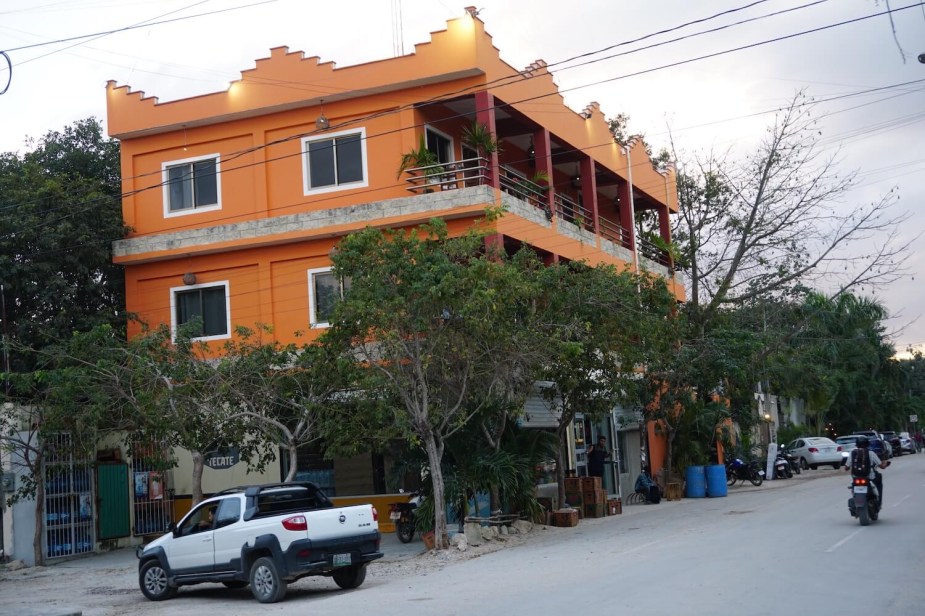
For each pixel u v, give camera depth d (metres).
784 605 10.61
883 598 10.83
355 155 26.56
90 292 27.75
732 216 38.69
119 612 14.69
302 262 26.92
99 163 31.30
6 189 26.86
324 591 15.48
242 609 13.87
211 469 27.14
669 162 40.12
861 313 62.56
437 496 19.77
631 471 36.19
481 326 18.31
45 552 22.94
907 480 32.03
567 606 11.33
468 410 21.31
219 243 27.22
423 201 25.34
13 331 26.38
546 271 22.80
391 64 26.12
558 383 23.94
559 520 24.20
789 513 22.44
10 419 22.83
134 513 26.00
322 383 20.28
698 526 21.17
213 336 27.48
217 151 27.92
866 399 66.50
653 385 31.61
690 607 10.73
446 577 15.70
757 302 39.28
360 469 26.17
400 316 18.77
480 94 25.48
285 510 15.34
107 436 24.97
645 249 37.78
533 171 32.03
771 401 67.19
